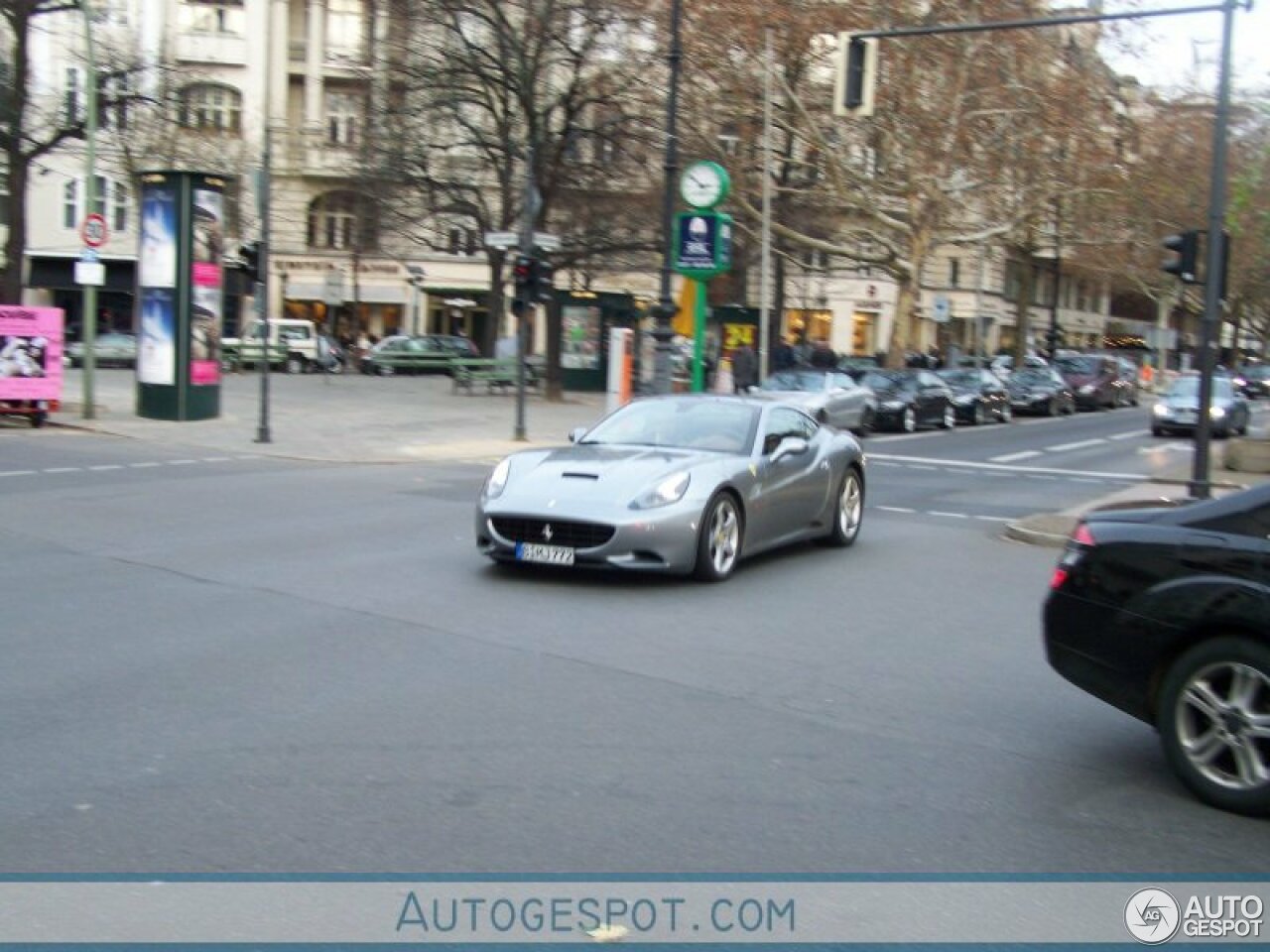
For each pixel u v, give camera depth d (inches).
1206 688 207.3
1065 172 1525.6
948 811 202.2
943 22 1403.8
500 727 236.1
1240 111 1317.7
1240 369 2637.8
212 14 2186.3
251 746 222.1
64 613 323.3
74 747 219.8
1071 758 232.1
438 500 575.5
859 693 269.3
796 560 445.7
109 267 2172.7
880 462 900.0
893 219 1680.6
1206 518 214.5
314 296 2320.4
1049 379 1700.3
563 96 1254.9
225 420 984.3
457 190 1371.8
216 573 381.1
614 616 335.9
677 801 201.5
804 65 1460.4
